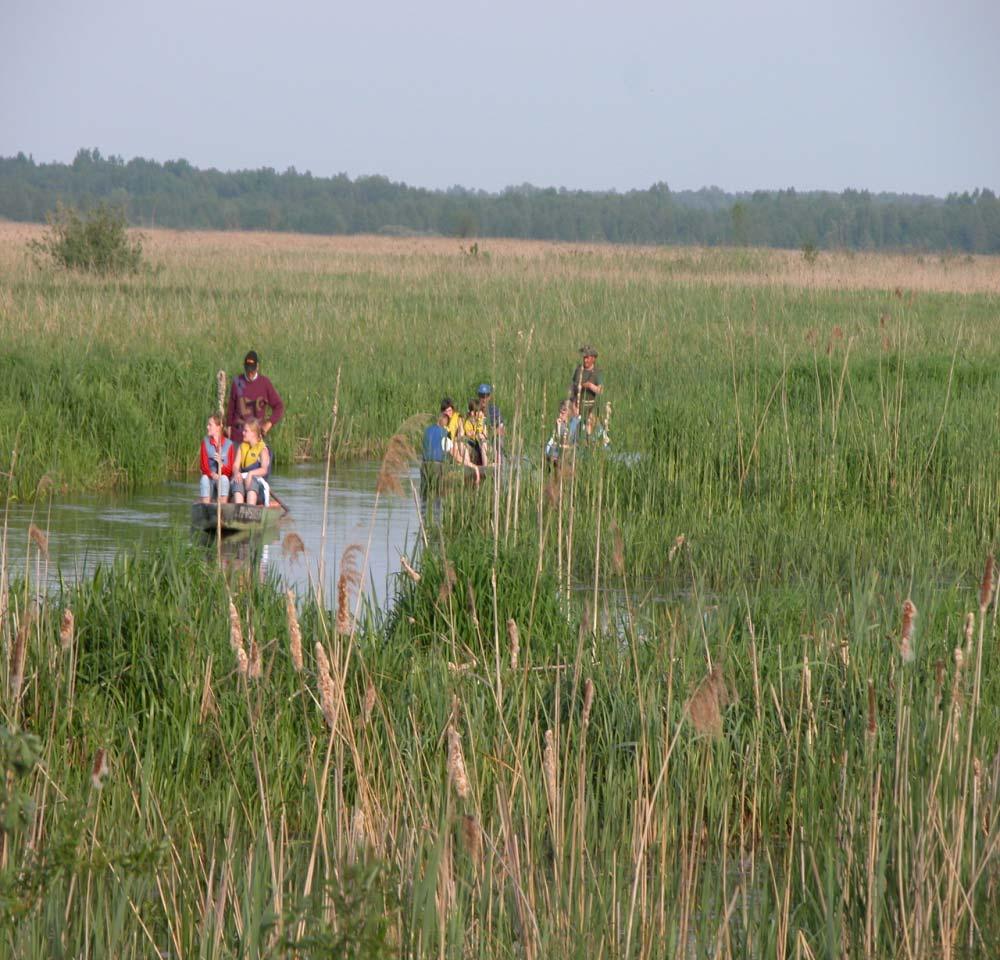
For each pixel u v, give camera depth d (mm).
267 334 81062
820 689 21359
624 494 43188
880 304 119875
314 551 39062
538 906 15977
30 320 76062
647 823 16109
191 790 19672
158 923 15961
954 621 25031
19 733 12844
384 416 65500
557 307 108875
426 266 170625
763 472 45250
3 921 13422
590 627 23906
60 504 47469
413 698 21453
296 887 16312
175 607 24562
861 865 16609
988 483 41344
